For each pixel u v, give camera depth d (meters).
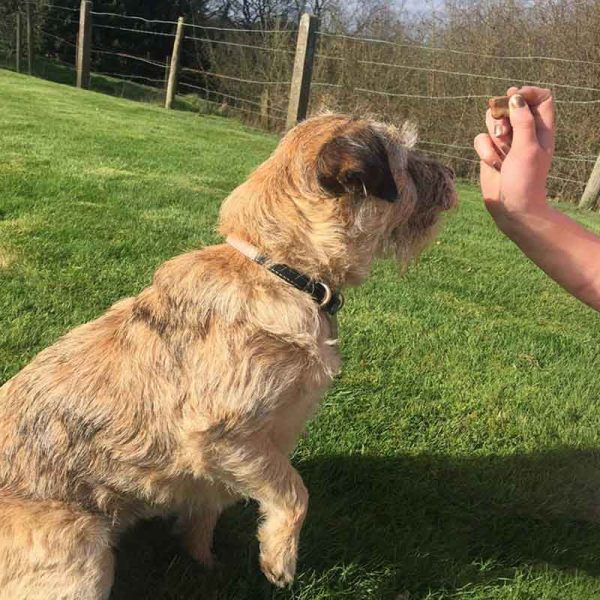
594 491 0.96
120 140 3.07
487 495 0.93
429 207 0.78
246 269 0.68
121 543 0.81
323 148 0.68
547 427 1.09
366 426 1.04
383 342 1.29
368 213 0.70
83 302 1.27
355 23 4.93
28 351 1.09
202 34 6.66
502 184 0.67
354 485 0.93
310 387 0.67
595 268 0.66
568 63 3.71
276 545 0.70
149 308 0.70
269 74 5.53
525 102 0.65
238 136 3.93
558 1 3.84
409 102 4.41
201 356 0.64
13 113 3.48
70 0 7.83
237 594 0.75
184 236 1.70
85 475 0.66
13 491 0.65
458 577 0.79
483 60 4.08
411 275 1.72
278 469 0.68
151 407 0.65
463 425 1.07
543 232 0.66
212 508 0.76
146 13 8.24
